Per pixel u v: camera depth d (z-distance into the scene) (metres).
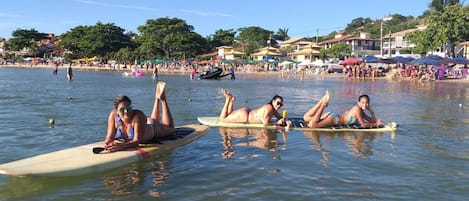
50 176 6.90
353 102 21.64
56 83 36.75
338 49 80.94
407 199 6.16
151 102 20.44
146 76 56.53
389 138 10.79
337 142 10.17
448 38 56.69
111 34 119.56
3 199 6.12
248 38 123.19
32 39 137.50
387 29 121.06
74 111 16.11
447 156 8.84
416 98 23.91
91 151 8.07
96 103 19.31
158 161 8.13
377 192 6.45
